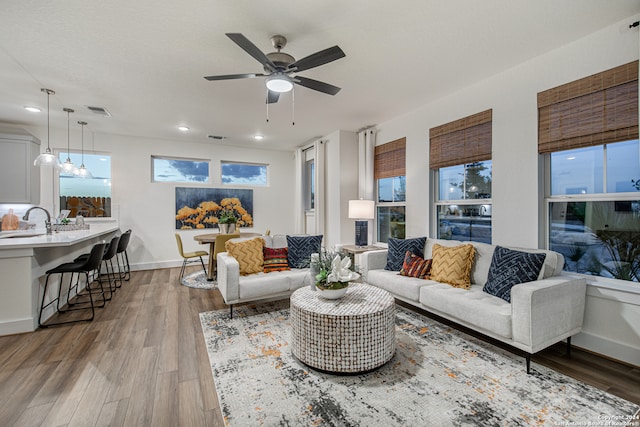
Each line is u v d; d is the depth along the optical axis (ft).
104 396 5.99
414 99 12.35
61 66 9.30
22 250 9.11
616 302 7.41
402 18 7.01
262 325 9.64
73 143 16.87
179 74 9.91
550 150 8.73
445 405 5.69
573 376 6.66
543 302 6.81
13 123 15.48
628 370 6.90
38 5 6.44
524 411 5.52
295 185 22.13
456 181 12.19
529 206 9.27
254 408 5.63
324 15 6.87
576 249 8.54
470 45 8.27
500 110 10.02
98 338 8.67
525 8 6.70
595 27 7.48
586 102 7.97
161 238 19.01
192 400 5.89
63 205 16.88
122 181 18.02
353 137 17.21
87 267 10.12
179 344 8.29
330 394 6.05
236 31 7.47
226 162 21.20
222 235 14.47
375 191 16.61
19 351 7.86
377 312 6.86
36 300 9.48
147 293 13.34
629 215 7.56
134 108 13.23
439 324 9.68
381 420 5.30
